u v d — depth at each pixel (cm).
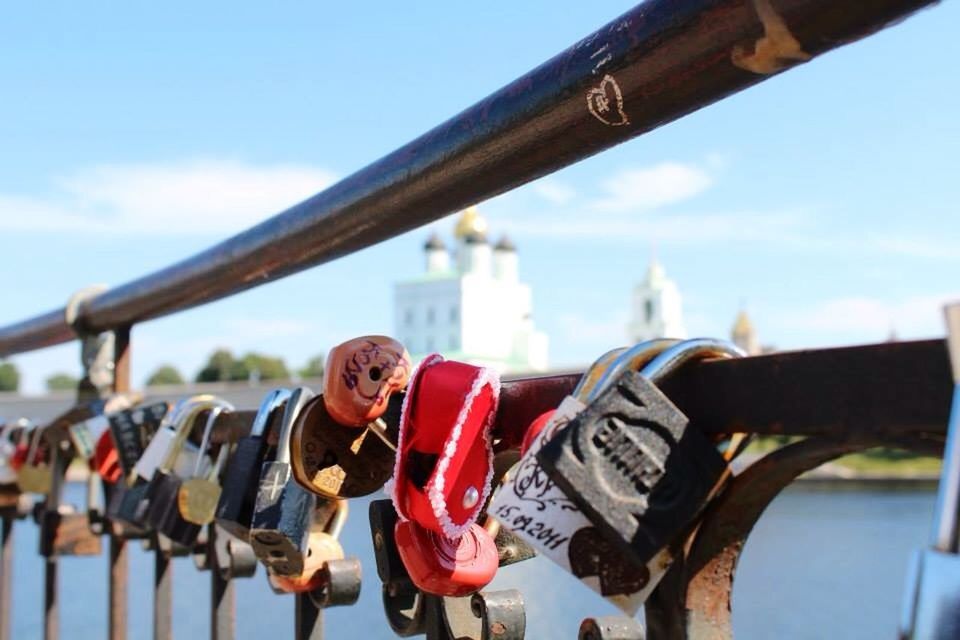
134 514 249
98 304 367
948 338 69
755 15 93
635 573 97
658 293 7619
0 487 434
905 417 79
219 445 224
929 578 62
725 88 104
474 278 6462
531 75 131
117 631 323
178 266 294
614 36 112
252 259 241
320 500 175
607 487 90
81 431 320
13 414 4338
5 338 490
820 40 91
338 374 136
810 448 88
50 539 365
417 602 158
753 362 92
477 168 148
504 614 138
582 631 111
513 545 146
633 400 93
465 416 119
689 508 92
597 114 120
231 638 241
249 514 174
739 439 102
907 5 85
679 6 102
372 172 178
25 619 872
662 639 103
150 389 5350
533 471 99
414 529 130
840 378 85
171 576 293
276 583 185
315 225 204
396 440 141
